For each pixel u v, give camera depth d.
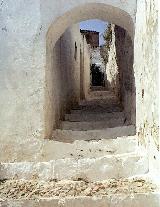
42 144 4.91
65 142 5.39
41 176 3.84
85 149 4.82
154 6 3.46
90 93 17.48
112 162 3.88
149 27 3.74
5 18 5.09
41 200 3.03
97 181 3.65
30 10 5.08
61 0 5.10
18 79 5.02
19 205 3.02
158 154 3.29
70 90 9.21
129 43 6.30
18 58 5.04
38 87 5.01
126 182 3.48
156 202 2.98
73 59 10.08
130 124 6.11
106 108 8.85
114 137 5.52
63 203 3.01
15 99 5.00
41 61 5.05
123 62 7.68
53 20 5.07
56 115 6.42
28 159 4.91
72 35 9.77
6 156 4.94
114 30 10.40
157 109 3.32
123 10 4.98
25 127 4.96
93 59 25.97
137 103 4.70
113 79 12.87
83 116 7.74
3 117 5.00
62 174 3.85
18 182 3.62
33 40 5.05
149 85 3.73
